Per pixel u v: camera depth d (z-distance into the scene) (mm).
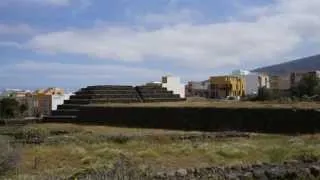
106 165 19266
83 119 77312
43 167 22000
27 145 33906
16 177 16594
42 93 173375
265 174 16375
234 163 21188
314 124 46688
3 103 126688
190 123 60875
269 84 184750
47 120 81188
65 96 164250
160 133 46719
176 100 97062
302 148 26219
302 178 16391
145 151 27359
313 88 126125
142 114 68250
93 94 90875
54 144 35188
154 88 102375
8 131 51125
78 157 26500
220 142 35031
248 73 199125
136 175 15172
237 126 54656
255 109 53625
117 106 74125
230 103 67000
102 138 39094
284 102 60594
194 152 27672
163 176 15398
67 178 15164
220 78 175625
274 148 27375
